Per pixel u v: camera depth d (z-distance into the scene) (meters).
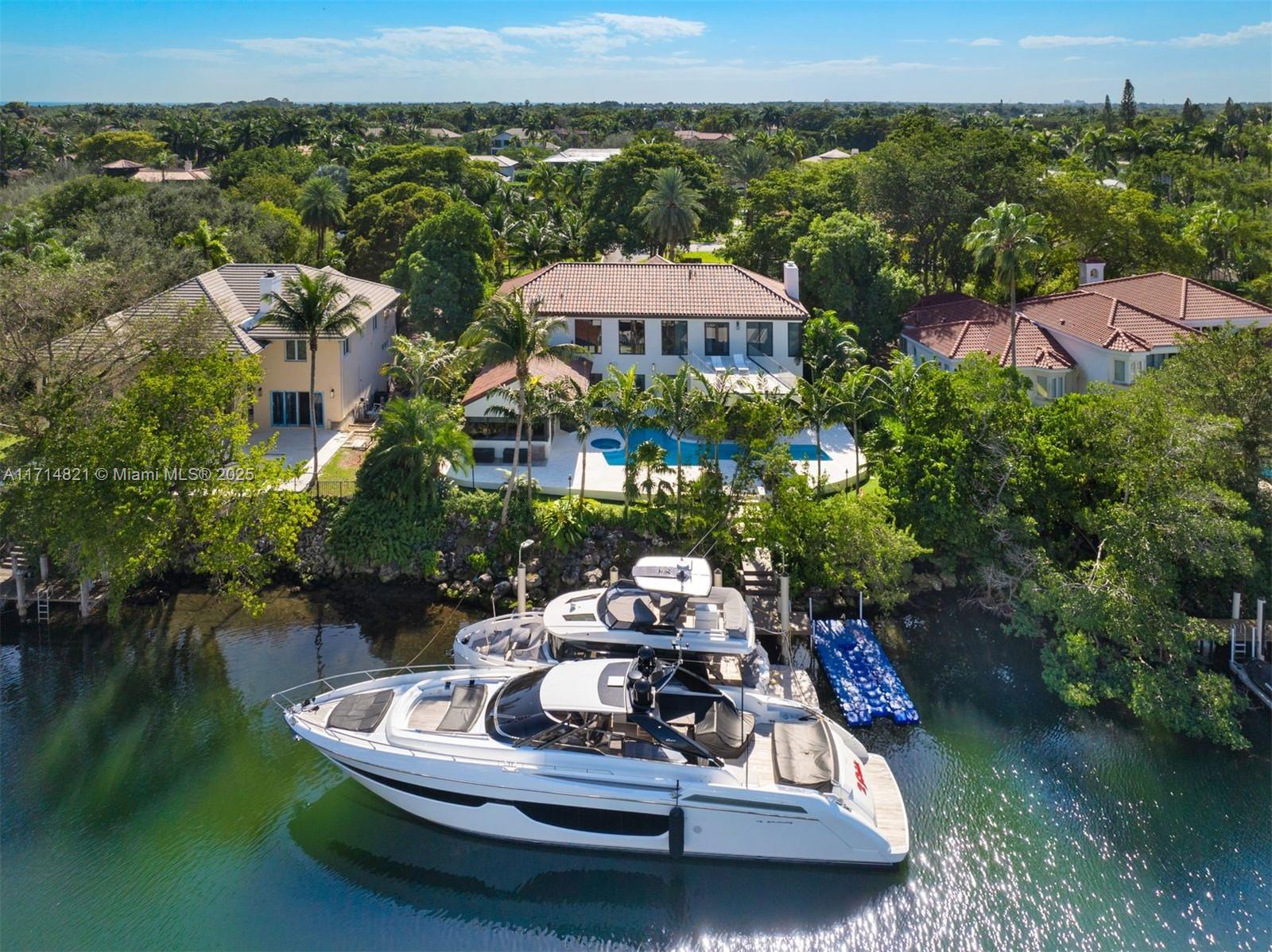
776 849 20.97
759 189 67.19
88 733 26.05
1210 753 25.39
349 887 20.66
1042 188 64.06
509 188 98.44
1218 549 28.61
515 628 28.36
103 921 19.52
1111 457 32.97
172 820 22.67
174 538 33.91
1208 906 20.05
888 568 31.34
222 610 33.62
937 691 28.52
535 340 33.75
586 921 19.91
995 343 49.56
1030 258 60.56
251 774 24.44
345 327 42.00
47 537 30.55
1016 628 30.77
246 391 36.09
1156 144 142.62
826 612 32.91
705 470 34.81
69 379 35.38
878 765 23.86
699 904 20.36
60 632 32.03
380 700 24.08
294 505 32.78
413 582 35.16
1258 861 21.30
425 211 72.69
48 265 51.72
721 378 36.88
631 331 48.84
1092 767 24.72
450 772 21.38
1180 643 27.73
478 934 19.56
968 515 32.94
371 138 180.62
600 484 38.09
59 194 82.06
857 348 46.50
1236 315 49.56
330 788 23.98
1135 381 36.56
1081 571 31.06
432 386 43.31
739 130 196.38
